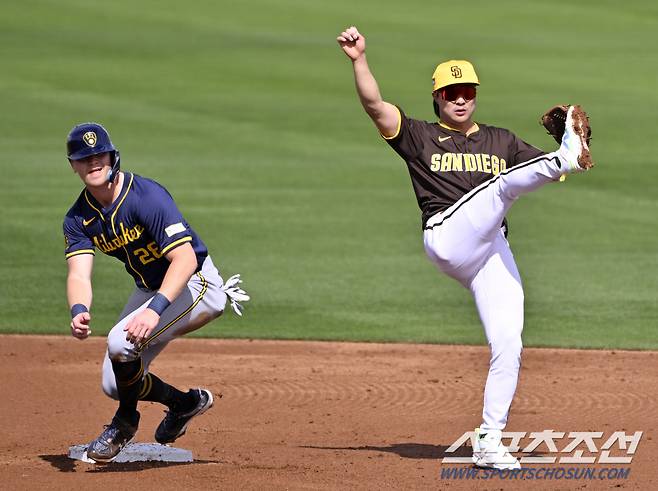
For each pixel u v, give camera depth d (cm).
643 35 12700
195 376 3102
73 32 12206
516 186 2011
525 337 3656
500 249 2122
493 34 12594
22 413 2642
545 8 14362
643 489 1955
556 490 1941
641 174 6831
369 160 7250
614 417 2603
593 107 8969
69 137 1947
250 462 2145
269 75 10288
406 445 2327
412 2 14650
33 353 3353
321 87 9812
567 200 6172
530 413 2648
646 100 9306
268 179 6606
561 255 4944
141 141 7644
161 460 2162
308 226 5472
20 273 4488
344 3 14462
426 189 2131
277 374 3131
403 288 4397
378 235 5331
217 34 12319
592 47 11894
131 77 10069
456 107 2111
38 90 9406
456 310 4078
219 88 9725
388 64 10706
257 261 4766
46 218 5447
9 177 6425
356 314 3988
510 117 8462
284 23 13100
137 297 2100
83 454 2167
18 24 12556
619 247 5106
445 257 2080
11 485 1950
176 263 1964
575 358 3353
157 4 14125
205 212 5694
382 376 3114
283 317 3928
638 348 3497
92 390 2898
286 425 2547
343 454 2228
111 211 1991
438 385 2997
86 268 2034
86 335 1984
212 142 7688
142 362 2075
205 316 2102
